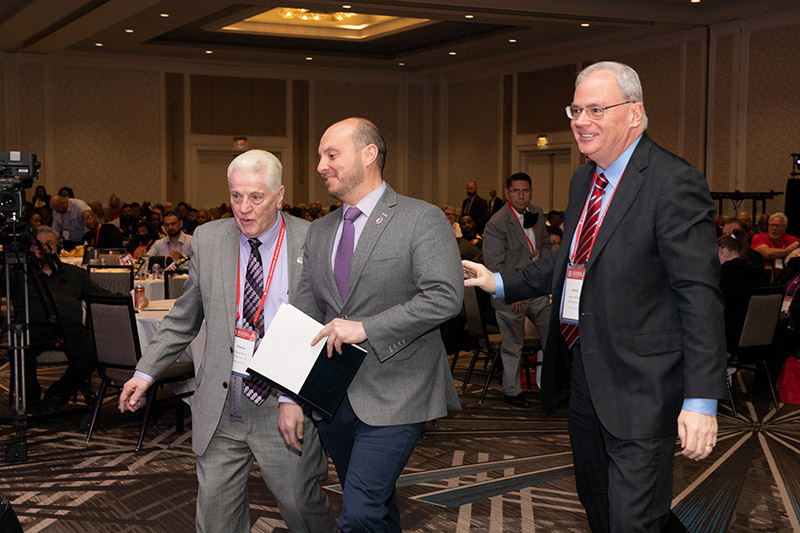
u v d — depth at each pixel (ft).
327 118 56.18
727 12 37.27
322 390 7.17
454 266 7.20
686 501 12.66
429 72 55.83
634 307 6.56
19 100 49.80
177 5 36.68
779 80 37.27
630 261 6.53
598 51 45.68
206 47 48.42
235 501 8.02
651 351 6.54
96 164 51.70
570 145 47.91
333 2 35.60
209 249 8.13
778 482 13.57
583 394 7.19
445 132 56.65
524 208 18.57
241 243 8.16
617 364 6.62
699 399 6.09
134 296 17.47
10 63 49.42
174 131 53.21
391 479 7.17
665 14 37.86
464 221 33.14
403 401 7.21
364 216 7.47
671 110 42.11
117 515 12.05
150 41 47.01
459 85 55.52
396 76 56.95
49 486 13.37
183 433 16.62
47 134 50.52
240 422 7.91
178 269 22.56
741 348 19.03
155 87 52.65
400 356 7.26
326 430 7.77
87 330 17.92
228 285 7.96
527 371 20.62
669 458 6.64
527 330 19.77
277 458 7.86
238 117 54.44
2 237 15.12
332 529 8.50
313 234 7.83
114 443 15.87
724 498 12.81
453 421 17.74
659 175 6.48
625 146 6.73
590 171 7.29
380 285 7.27
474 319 19.66
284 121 55.36
